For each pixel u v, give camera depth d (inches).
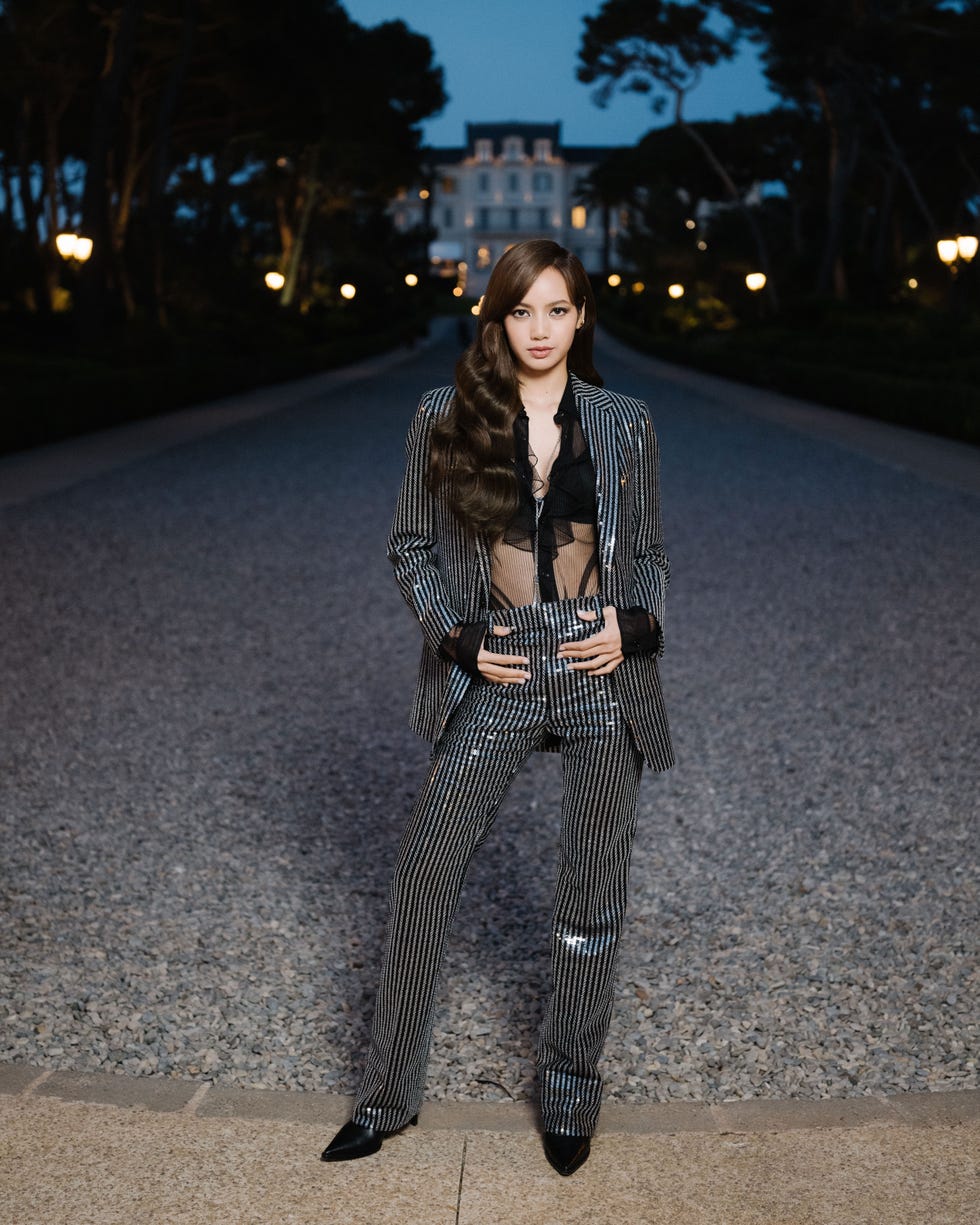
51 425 627.8
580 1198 82.7
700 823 159.0
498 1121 92.2
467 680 81.8
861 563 336.5
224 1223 79.6
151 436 676.7
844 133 1595.7
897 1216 81.0
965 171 1818.4
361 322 2122.3
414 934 83.3
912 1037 107.0
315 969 118.6
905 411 751.7
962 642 253.1
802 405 943.7
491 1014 109.9
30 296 1336.1
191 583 310.2
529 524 81.0
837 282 1681.8
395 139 1902.1
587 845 83.5
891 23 1421.0
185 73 1160.8
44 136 1465.3
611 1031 107.5
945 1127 91.4
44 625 264.8
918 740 192.5
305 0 1299.2
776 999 113.7
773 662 238.5
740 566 333.7
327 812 161.8
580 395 82.7
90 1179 83.7
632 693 82.3
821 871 144.1
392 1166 86.0
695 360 1475.1
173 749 187.3
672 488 489.4
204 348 1094.4
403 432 721.0
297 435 698.8
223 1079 99.3
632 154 2428.6
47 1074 97.9
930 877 142.4
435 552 85.2
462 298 4205.2
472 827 83.0
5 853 147.0
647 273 2657.5
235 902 133.8
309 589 305.7
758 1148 88.7
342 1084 98.7
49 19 1167.0
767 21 1491.1
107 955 121.0
